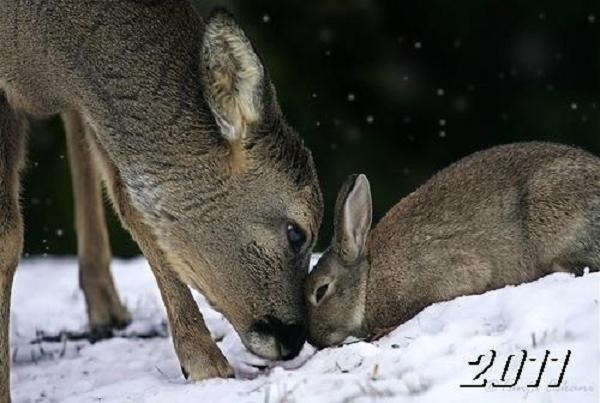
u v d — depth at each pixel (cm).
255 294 1182
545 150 1241
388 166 2534
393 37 2631
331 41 2598
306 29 2600
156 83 1177
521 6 2612
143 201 1186
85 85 1198
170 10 1200
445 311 1141
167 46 1184
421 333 1129
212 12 1120
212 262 1181
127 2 1192
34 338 1549
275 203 1168
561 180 1209
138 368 1300
